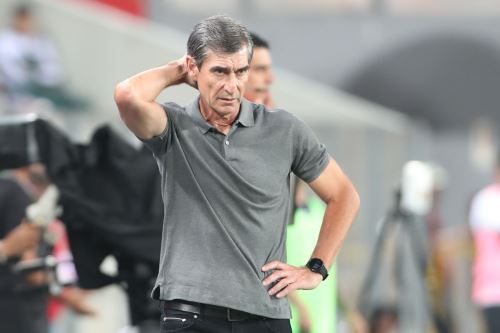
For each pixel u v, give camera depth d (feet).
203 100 50.75
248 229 50.01
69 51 120.78
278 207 50.72
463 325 110.22
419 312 101.45
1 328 76.64
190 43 50.06
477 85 164.76
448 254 111.55
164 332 50.44
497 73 164.55
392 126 124.16
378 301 101.86
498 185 102.68
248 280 49.93
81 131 117.50
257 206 50.08
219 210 50.08
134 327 71.05
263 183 50.26
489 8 165.68
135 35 121.29
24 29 119.96
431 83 164.76
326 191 52.60
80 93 119.44
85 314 83.05
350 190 52.70
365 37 164.76
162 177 51.21
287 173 51.21
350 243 119.44
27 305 77.05
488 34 165.37
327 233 52.21
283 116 51.42
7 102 114.52
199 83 49.83
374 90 164.55
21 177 79.30
